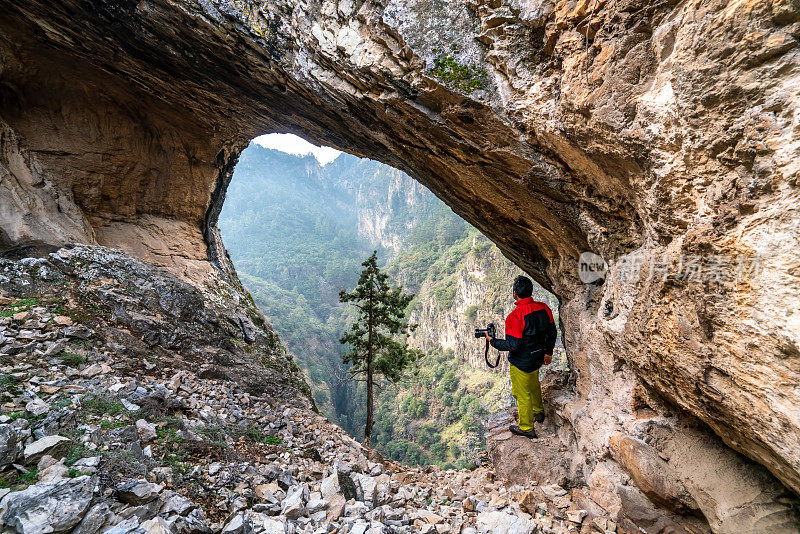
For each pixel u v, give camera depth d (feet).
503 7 11.45
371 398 49.49
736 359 6.11
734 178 6.01
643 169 8.60
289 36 17.57
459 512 10.87
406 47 13.41
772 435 5.75
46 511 5.83
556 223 14.51
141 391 12.59
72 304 16.30
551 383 17.16
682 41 6.57
